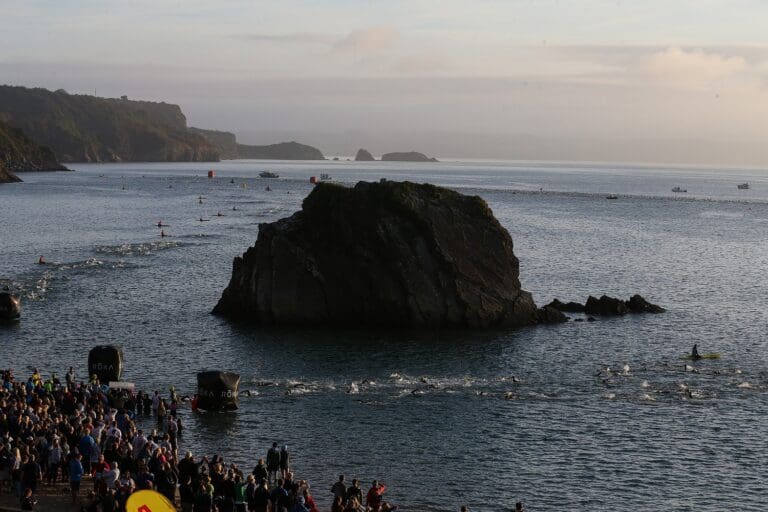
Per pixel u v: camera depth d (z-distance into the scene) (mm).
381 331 94625
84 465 46125
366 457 55844
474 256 100188
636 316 105562
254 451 56188
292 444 57812
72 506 42438
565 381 75062
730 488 52156
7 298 93375
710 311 109375
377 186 101312
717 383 75000
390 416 64188
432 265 98000
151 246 158500
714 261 156000
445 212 101250
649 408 67312
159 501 33406
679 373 78312
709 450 58375
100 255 146875
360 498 45156
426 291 96938
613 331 96375
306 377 74688
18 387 55906
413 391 70812
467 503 49188
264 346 86188
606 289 125500
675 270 144375
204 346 85812
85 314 99438
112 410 54219
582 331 96188
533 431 61531
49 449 45219
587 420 64188
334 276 98125
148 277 125750
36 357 79938
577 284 129375
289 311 97250
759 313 108312
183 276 127250
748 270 145750
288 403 66812
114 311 101562
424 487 51250
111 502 39031
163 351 83375
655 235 196000
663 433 61531
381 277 97062
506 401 68562
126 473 43281
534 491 51125
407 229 98938
